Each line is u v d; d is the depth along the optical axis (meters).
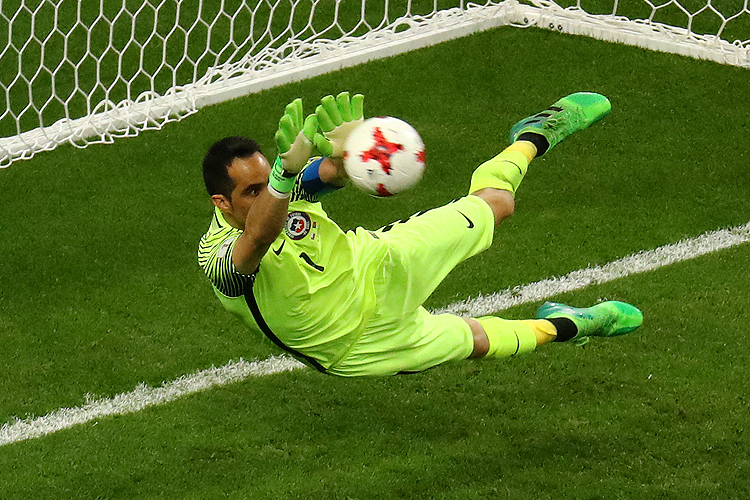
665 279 20.61
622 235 21.94
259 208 11.48
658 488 16.00
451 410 17.89
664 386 17.98
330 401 18.25
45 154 24.88
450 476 16.48
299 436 17.50
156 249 22.20
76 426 17.97
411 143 12.04
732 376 18.09
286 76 26.77
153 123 25.53
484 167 15.55
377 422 17.72
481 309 20.33
